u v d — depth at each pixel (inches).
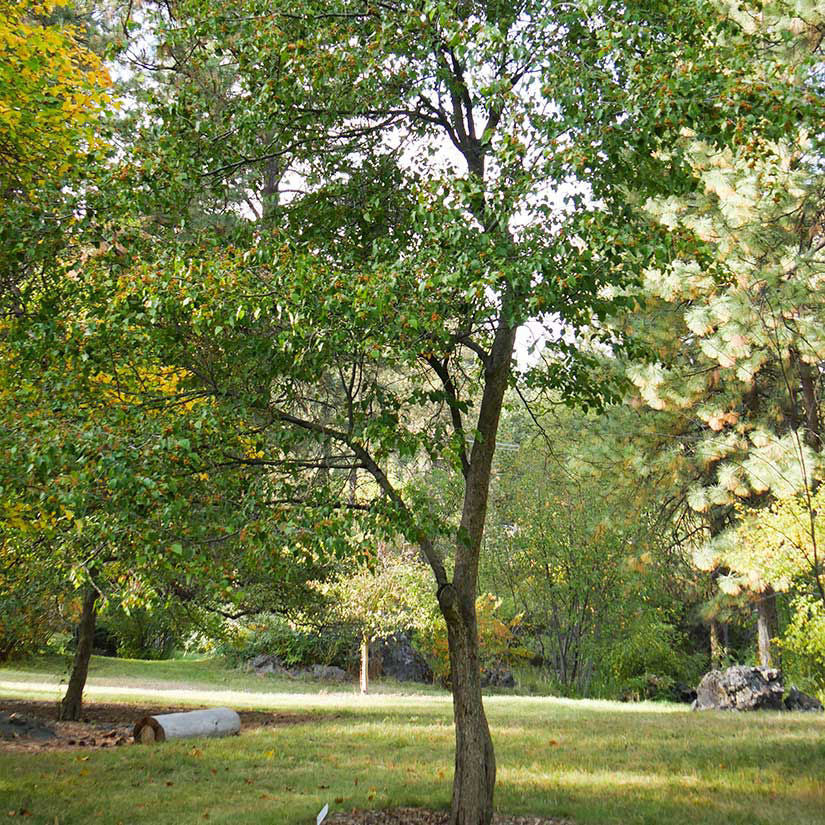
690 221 634.2
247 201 511.2
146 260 260.4
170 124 280.2
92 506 259.6
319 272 234.7
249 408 272.4
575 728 536.4
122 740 470.0
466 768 265.1
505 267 216.7
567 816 288.5
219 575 261.9
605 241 221.8
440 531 256.8
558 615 1050.1
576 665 1034.1
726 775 357.4
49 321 258.2
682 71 223.5
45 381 257.8
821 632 620.4
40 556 404.5
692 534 995.9
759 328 616.7
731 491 787.4
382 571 890.7
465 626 273.1
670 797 313.3
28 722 473.1
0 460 234.7
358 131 292.7
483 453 283.1
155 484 226.7
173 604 572.7
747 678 721.0
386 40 250.7
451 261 226.7
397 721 587.5
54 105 296.5
